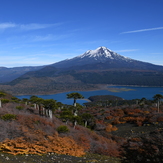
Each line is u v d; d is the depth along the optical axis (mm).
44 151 11227
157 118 28969
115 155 14695
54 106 24562
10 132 12242
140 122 28844
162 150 14398
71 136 16109
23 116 17062
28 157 9516
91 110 54375
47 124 17156
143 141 17547
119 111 41250
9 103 27938
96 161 11836
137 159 13609
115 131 27125
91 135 20125
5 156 8820
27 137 12117
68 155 11781
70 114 26734
